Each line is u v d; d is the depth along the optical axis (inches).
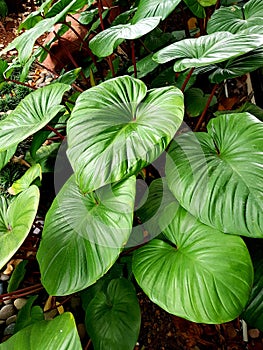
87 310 23.9
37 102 26.6
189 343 28.0
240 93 44.0
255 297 21.7
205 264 19.4
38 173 27.6
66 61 48.3
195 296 18.6
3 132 25.3
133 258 21.4
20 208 21.9
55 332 18.8
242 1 41.8
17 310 30.5
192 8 32.4
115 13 49.1
